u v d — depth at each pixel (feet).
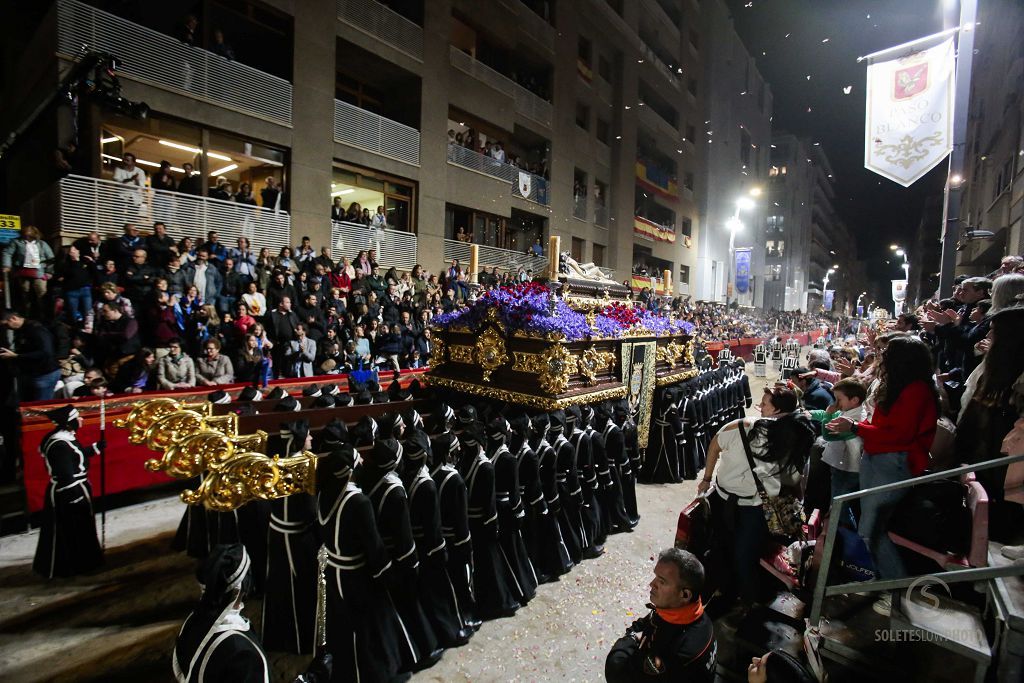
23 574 15.70
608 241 94.73
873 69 27.14
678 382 29.55
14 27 43.01
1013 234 40.78
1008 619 7.64
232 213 41.39
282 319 30.96
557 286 23.40
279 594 12.42
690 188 126.52
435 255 60.03
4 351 19.92
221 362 26.86
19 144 37.35
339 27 49.90
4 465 19.03
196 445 12.53
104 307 25.03
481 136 68.80
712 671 7.97
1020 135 38.78
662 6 113.39
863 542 11.46
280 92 45.24
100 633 13.24
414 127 58.29
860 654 9.18
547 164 78.33
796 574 11.72
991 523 11.03
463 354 23.63
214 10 42.73
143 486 20.83
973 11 24.71
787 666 7.53
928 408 10.67
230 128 42.19
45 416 18.62
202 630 7.09
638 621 9.15
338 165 51.47
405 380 32.83
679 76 116.47
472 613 13.79
